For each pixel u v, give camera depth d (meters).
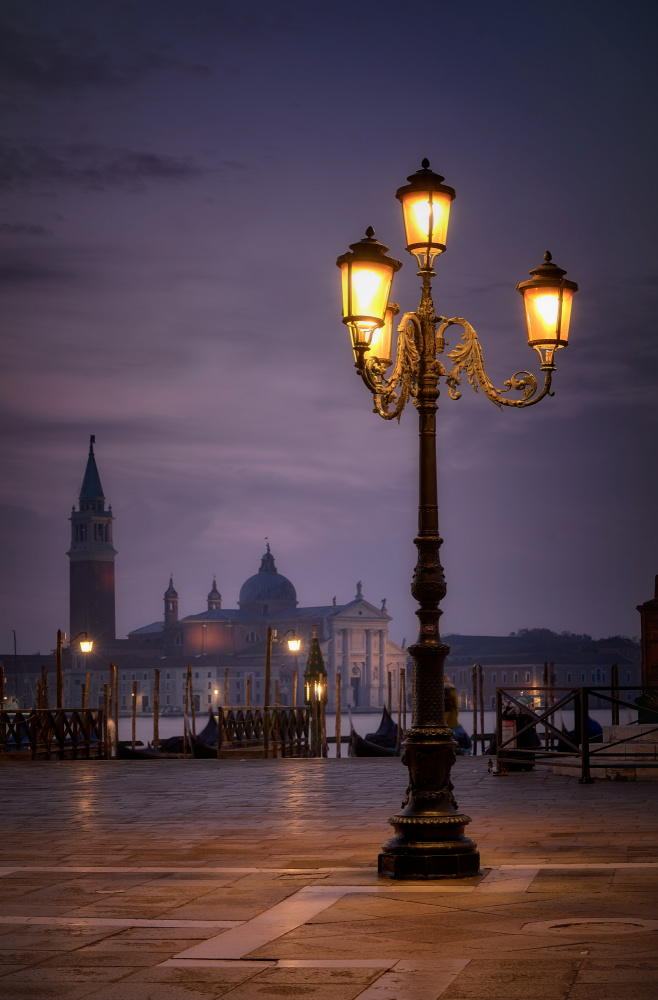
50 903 9.32
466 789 17.70
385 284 9.98
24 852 12.23
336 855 11.65
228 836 13.23
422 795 10.09
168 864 11.30
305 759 25.70
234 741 36.62
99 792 18.66
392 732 58.25
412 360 10.38
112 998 6.50
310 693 54.88
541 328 10.77
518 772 20.77
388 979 6.71
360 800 16.73
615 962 6.89
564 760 20.19
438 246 10.34
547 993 6.29
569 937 7.57
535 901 8.80
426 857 9.88
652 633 27.72
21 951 7.64
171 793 18.27
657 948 7.21
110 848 12.46
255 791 18.31
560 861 10.72
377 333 11.20
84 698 47.72
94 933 8.17
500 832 12.79
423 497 10.39
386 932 7.93
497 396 10.74
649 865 10.38
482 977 6.68
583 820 13.77
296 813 15.31
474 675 44.50
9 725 31.58
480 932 7.82
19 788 19.56
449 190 10.34
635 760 19.23
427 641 10.24
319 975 6.87
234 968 7.10
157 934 8.11
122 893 9.73
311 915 8.59
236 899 9.34
